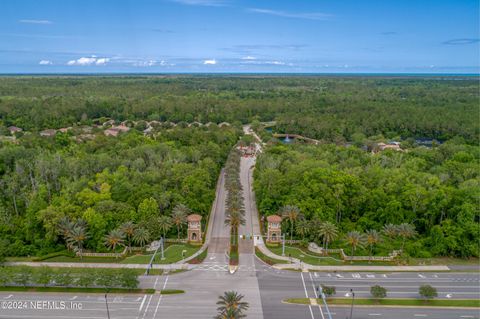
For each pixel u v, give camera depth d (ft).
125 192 380.58
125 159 479.82
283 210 357.20
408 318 252.83
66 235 329.31
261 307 261.44
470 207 344.28
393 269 317.01
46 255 332.39
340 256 336.08
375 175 420.77
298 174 420.36
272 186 403.13
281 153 560.61
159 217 354.54
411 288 288.71
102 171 449.89
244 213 404.77
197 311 257.34
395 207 363.76
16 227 355.36
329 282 295.69
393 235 344.90
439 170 469.57
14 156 462.60
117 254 333.21
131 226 335.26
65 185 400.47
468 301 272.10
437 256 341.62
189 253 337.52
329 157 524.93
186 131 652.48
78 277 280.10
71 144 574.56
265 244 356.38
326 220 360.89
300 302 268.00
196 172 428.15
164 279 296.71
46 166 418.10
